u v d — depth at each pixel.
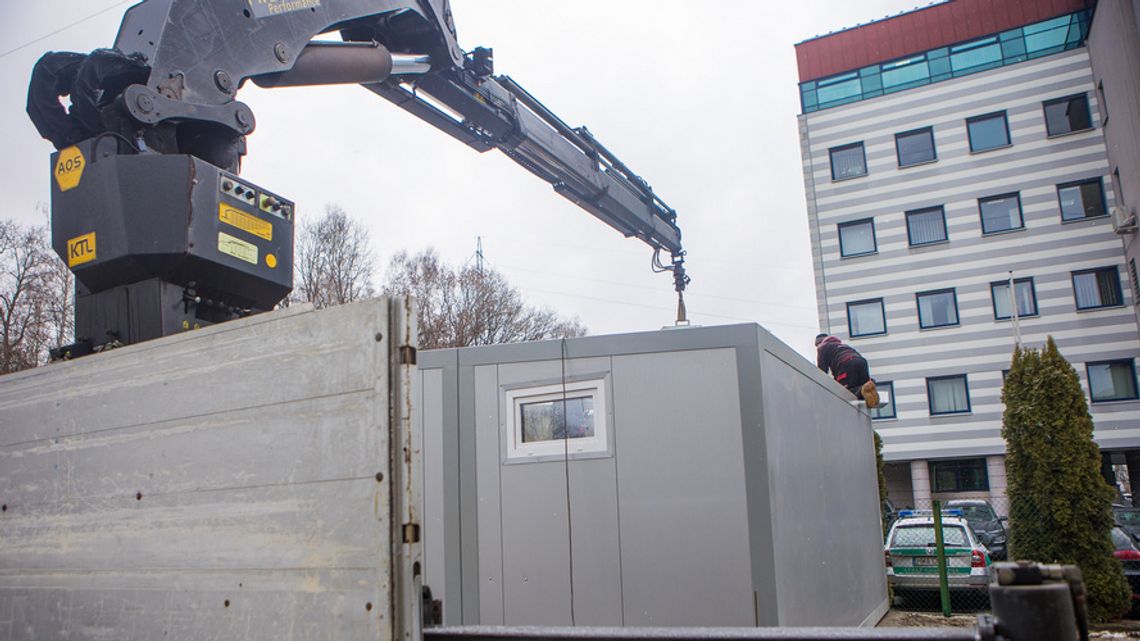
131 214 3.77
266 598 2.52
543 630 2.41
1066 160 26.64
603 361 5.48
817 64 30.59
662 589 5.12
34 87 4.59
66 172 4.09
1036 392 12.20
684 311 12.82
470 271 36.62
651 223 12.06
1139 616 11.62
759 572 4.98
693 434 5.24
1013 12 28.00
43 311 26.27
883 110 29.34
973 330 27.08
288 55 5.35
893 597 11.86
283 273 4.27
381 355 2.45
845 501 7.67
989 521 16.86
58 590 3.08
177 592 2.73
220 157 4.77
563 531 5.36
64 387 3.24
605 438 5.39
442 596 5.49
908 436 27.38
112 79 4.43
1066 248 26.30
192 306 3.94
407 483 2.34
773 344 5.59
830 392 7.49
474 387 5.71
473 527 5.53
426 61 7.23
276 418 2.63
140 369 3.02
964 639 1.99
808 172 30.08
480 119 8.56
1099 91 25.72
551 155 9.59
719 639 2.21
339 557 2.39
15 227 26.58
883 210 28.78
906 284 28.11
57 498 3.17
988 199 27.55
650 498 5.24
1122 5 20.77
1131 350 25.03
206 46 4.78
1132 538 12.34
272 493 2.59
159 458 2.89
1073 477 11.62
